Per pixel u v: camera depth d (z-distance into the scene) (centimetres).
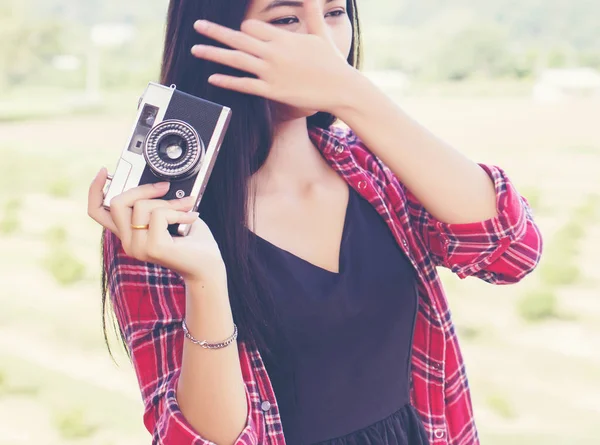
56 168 1919
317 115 130
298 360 111
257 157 117
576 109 2864
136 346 107
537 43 3753
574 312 777
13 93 4022
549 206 1370
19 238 1245
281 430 106
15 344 685
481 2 3909
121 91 4034
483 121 2558
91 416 512
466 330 722
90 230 1316
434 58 3722
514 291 866
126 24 4669
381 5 3975
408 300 120
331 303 112
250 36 98
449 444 128
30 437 482
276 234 115
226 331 93
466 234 114
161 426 96
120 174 95
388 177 126
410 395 126
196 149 92
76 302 855
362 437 116
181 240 90
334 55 101
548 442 460
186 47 114
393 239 122
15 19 4303
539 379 585
